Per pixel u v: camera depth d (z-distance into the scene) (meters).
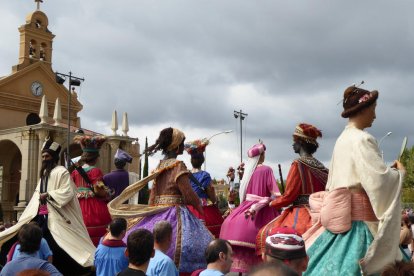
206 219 8.98
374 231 4.76
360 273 4.54
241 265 7.62
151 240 4.56
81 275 7.70
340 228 4.79
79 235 7.83
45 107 38.19
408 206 26.33
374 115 5.16
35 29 48.00
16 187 44.47
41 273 3.65
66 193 7.79
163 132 6.96
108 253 6.01
